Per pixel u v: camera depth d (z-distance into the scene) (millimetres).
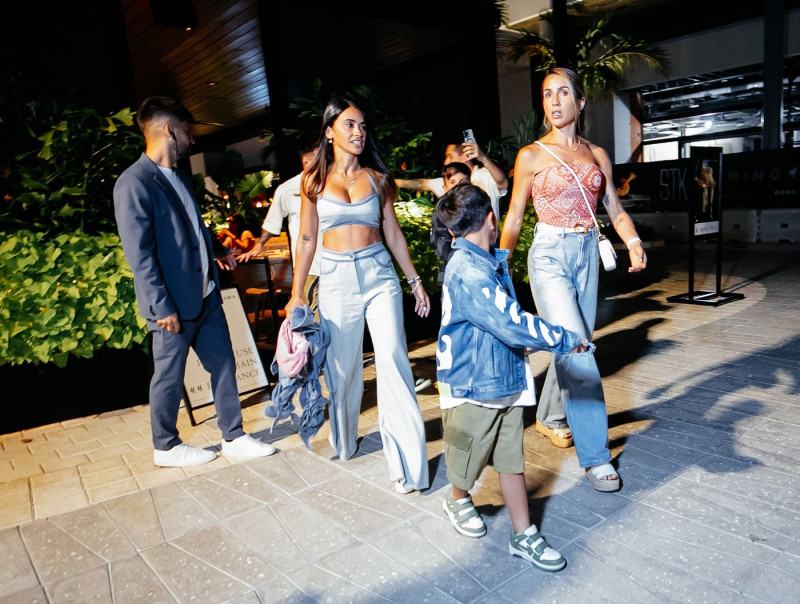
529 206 6637
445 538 2432
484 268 2113
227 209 7008
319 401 2910
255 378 4457
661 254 11281
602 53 17297
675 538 2326
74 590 2248
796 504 2525
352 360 2988
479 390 2131
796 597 1958
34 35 5203
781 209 11406
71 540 2605
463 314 2102
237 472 3191
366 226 2902
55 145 4445
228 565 2348
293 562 2340
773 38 14930
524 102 16219
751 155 12094
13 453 3725
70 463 3492
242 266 6207
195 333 3242
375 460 3230
